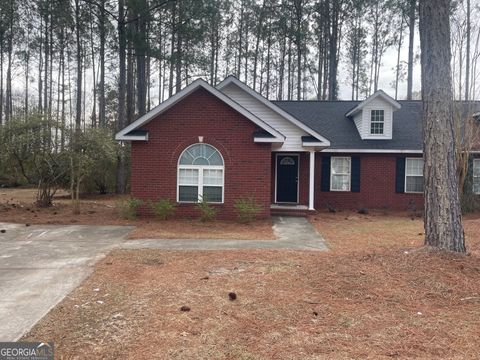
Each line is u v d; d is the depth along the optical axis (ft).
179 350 11.47
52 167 48.08
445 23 21.38
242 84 47.52
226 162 40.27
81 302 15.47
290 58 106.32
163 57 64.18
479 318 13.98
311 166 46.50
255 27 104.42
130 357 11.06
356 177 54.90
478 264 19.11
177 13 69.21
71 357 11.05
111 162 64.75
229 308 14.79
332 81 95.71
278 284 17.69
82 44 97.81
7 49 98.84
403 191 54.24
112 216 41.63
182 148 40.45
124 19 63.93
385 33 102.53
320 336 12.48
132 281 18.34
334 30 95.04
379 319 13.87
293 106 64.18
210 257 23.22
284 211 46.06
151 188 40.68
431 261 19.29
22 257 23.56
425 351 11.50
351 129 58.03
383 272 18.62
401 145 54.03
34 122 45.01
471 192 50.67
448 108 21.24
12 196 67.46
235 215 40.29
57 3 65.10
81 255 24.04
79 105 93.81
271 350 11.51
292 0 92.79
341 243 28.78
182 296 16.11
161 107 39.32
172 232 32.78
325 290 16.78
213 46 109.29
